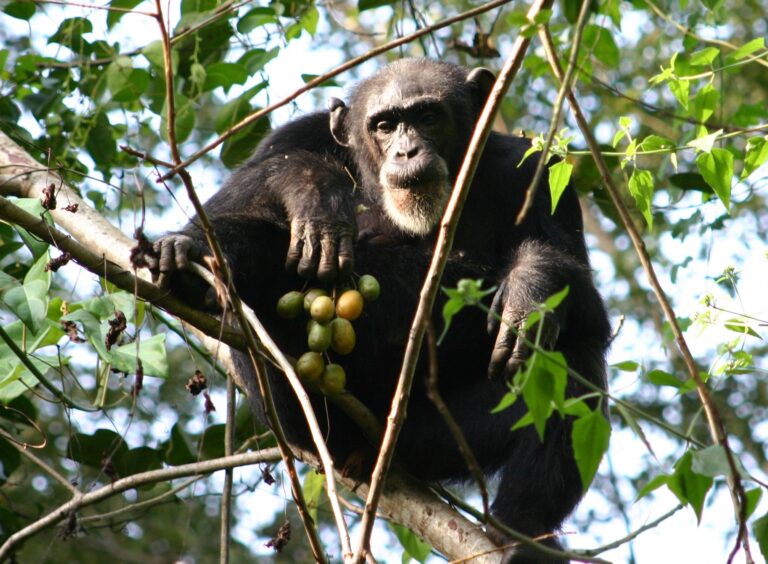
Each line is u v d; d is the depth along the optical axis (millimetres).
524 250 11164
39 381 10734
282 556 23844
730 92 21922
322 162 11031
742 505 6438
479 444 10469
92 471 21688
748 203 21812
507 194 12273
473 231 12203
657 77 10141
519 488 9922
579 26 6660
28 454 11289
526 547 8820
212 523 24016
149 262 8641
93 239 10586
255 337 8680
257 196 10930
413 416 10867
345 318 9062
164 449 12562
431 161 11422
